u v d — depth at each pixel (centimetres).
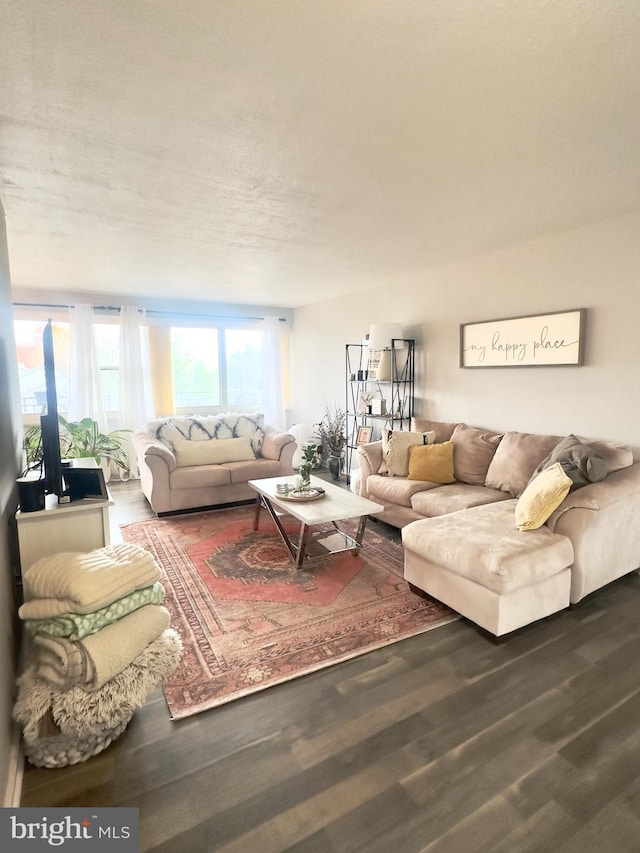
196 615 246
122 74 144
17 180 224
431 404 441
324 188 238
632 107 165
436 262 401
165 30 125
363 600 261
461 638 224
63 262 395
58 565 165
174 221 288
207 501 429
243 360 673
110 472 561
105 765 152
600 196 253
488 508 289
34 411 536
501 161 209
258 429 507
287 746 159
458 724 169
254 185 233
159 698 185
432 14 120
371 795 140
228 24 123
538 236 329
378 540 352
